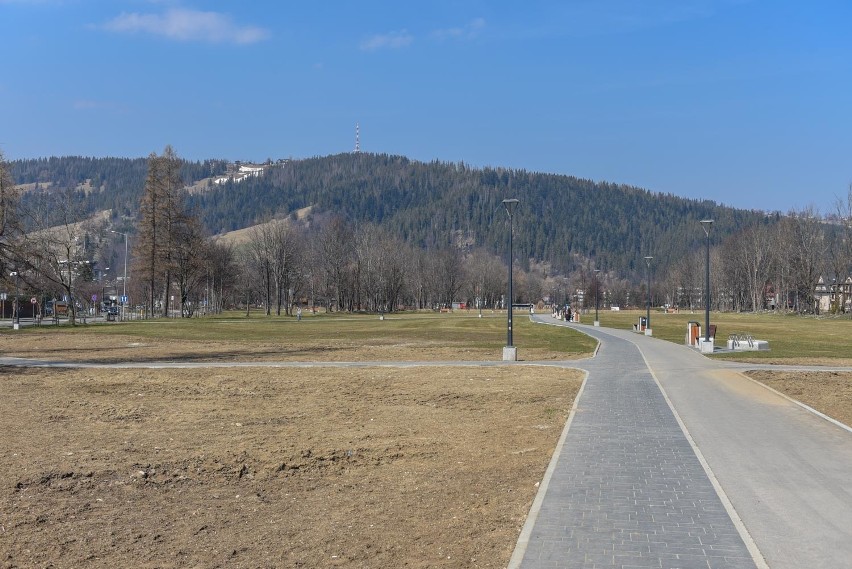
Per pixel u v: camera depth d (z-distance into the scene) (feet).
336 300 437.58
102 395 66.59
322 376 81.87
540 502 30.48
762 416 53.67
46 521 29.55
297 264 384.27
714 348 126.62
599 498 31.04
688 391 67.92
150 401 63.05
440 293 510.99
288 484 35.58
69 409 58.34
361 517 29.86
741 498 31.58
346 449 43.21
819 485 33.86
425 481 35.63
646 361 100.42
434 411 57.82
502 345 137.39
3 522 29.30
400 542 26.55
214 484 35.58
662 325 246.88
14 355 111.55
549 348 129.70
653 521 27.84
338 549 25.96
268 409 58.90
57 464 38.93
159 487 34.99
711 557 23.99
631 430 47.60
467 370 88.22
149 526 28.99
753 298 428.97
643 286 633.20
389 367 92.32
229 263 381.40
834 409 59.26
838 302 361.10
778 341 155.63
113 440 45.85
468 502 31.58
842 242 365.40
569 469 36.47
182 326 212.43
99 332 177.17
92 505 31.86
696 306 547.90
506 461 39.34
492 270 565.12
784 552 24.85
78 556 25.49
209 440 46.01
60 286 235.61
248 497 33.27
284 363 97.71
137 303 365.81
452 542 26.32
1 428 49.85
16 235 182.91
